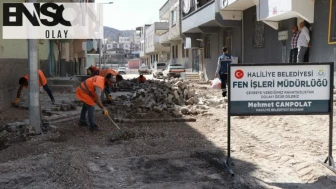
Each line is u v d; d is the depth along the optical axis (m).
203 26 23.59
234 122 8.48
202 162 5.41
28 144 6.34
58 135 6.98
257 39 17.45
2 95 10.26
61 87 16.55
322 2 11.52
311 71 4.88
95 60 62.59
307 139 6.64
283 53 14.54
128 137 6.83
